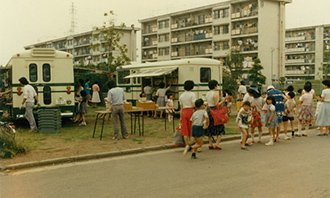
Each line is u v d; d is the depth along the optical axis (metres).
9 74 13.20
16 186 5.42
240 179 5.58
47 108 11.86
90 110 18.75
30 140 9.35
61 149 8.07
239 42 46.50
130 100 17.81
